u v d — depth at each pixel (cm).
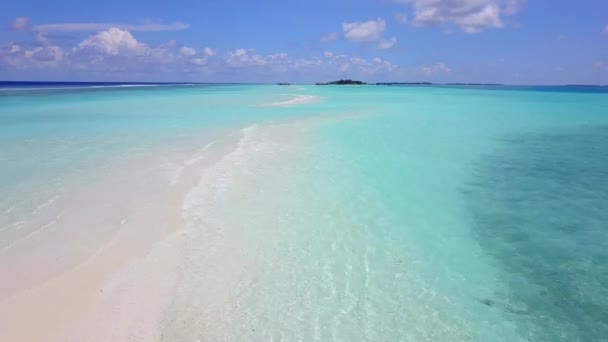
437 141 1286
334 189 758
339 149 1107
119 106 2373
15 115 1845
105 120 1669
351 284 461
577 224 635
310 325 394
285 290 446
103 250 511
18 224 573
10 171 824
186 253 512
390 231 593
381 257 521
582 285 473
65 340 364
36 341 361
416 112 2233
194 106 2434
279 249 530
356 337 381
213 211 639
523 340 385
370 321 403
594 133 1528
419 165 962
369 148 1134
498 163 1015
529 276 490
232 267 485
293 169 883
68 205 644
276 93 4656
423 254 533
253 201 685
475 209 691
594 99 3769
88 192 703
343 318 405
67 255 496
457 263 514
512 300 444
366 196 729
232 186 755
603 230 613
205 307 415
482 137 1396
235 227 586
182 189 728
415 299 439
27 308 400
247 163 922
